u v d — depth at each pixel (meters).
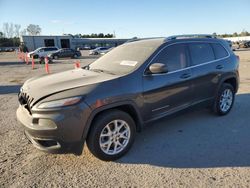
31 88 3.67
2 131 4.95
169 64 4.30
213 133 4.62
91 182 3.18
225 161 3.61
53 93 3.32
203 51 4.99
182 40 4.65
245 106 6.26
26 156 3.90
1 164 3.66
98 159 3.75
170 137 4.48
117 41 88.62
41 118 3.22
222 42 5.54
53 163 3.67
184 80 4.45
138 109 3.83
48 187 3.10
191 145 4.15
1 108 6.75
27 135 3.62
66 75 4.15
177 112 4.46
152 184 3.11
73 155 3.88
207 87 4.96
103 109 3.46
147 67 3.98
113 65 4.32
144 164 3.59
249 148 3.99
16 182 3.21
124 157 3.80
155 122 4.17
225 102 5.53
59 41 57.00
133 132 3.87
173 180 3.18
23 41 53.19
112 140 3.67
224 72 5.29
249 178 3.18
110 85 3.54
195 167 3.48
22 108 3.68
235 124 5.04
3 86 10.81
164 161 3.66
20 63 27.38
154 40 4.65
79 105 3.25
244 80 10.18
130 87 3.70
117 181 3.19
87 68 4.64
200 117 5.45
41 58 26.62
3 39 91.25
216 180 3.15
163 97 4.15
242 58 23.34
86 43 84.25
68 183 3.18
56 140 3.23
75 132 3.27
